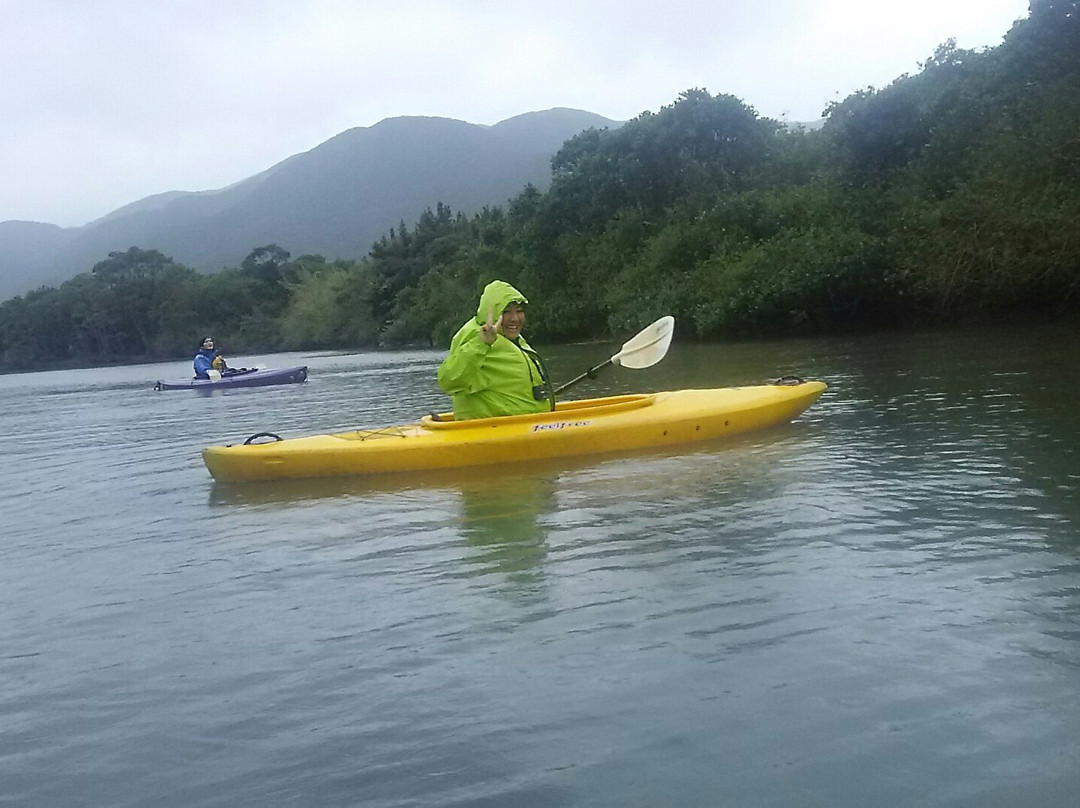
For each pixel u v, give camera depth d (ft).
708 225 96.02
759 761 7.86
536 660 10.06
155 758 8.75
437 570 13.56
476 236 161.17
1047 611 10.28
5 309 194.18
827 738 8.11
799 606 10.99
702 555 13.25
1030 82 71.15
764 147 107.14
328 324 177.27
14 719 9.80
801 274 75.77
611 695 9.15
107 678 10.68
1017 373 32.83
